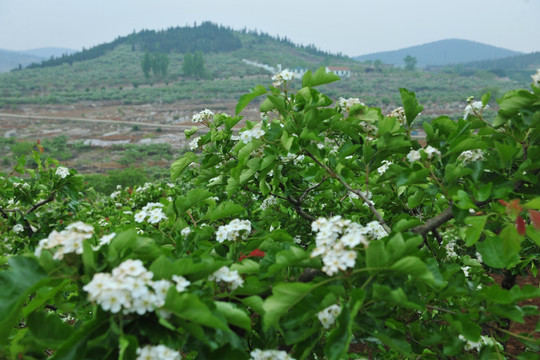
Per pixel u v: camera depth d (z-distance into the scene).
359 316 1.83
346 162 2.76
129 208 5.22
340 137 3.54
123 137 109.62
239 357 1.67
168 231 2.84
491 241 2.11
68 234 1.75
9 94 186.00
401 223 2.33
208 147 3.46
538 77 2.29
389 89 191.50
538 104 2.22
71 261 1.75
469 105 2.54
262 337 2.17
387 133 2.54
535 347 2.15
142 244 1.90
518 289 2.00
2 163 82.06
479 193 1.99
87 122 131.88
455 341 2.20
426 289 2.19
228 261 1.86
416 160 2.41
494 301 2.02
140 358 1.55
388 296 1.76
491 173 2.36
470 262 3.12
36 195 5.09
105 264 1.75
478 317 2.11
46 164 5.09
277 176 3.08
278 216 3.93
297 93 2.70
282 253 1.92
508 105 2.27
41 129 120.12
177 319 1.63
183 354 2.58
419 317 2.65
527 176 2.20
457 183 2.25
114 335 1.58
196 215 3.80
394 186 3.46
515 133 2.42
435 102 153.88
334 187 4.06
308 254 1.95
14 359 1.66
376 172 3.54
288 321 1.83
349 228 1.97
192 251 2.39
